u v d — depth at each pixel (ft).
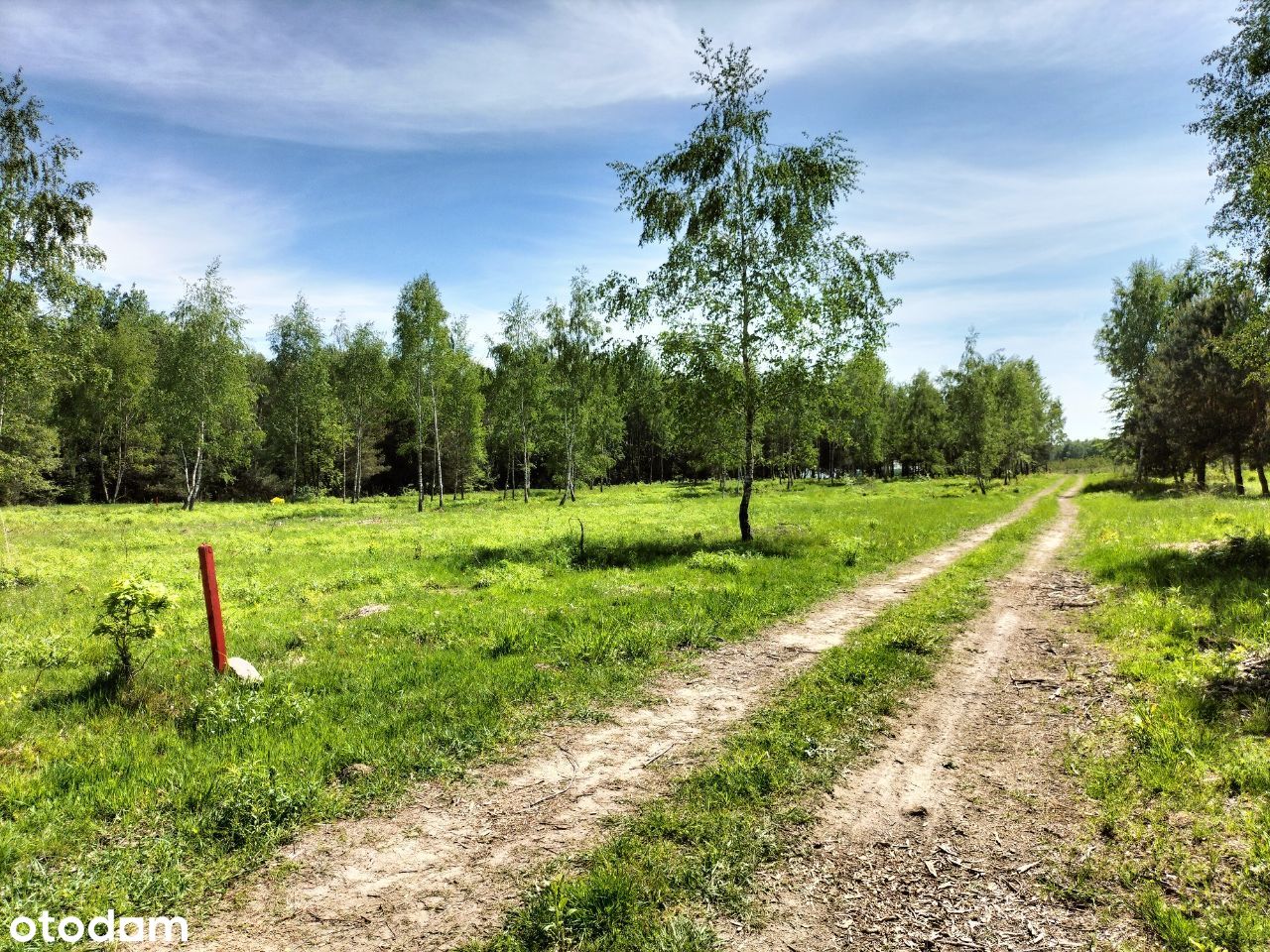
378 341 191.31
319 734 21.68
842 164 64.03
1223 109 57.98
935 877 14.40
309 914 13.60
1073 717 22.66
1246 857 13.99
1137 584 39.93
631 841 15.88
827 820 16.81
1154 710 21.66
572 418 173.47
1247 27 55.06
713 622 35.55
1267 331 56.85
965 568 52.65
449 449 237.45
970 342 165.99
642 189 67.31
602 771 19.88
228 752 20.25
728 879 14.47
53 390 137.90
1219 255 58.34
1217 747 18.62
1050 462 456.04
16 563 59.16
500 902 13.89
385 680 26.68
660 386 68.33
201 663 28.68
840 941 12.48
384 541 77.61
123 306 209.05
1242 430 115.03
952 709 24.16
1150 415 136.46
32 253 76.84
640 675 27.96
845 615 38.52
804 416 66.74
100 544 74.28
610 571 51.57
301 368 199.62
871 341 64.69
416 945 12.62
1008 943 12.28
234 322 142.82
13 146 75.61
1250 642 26.40
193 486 144.66
